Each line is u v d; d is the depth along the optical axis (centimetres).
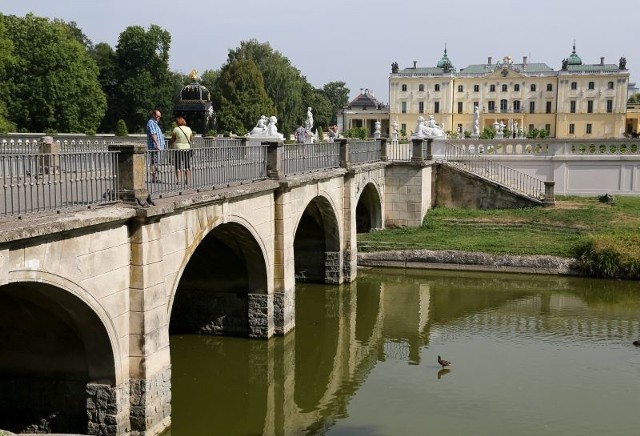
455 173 3666
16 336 1320
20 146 2206
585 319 2333
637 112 11600
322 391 1716
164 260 1393
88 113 6419
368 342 2100
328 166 2533
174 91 9956
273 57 8962
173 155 1447
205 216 1558
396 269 3028
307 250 2798
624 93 10981
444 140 3953
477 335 2167
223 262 2011
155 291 1336
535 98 11456
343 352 2003
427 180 3550
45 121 6062
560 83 11206
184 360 1888
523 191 3756
